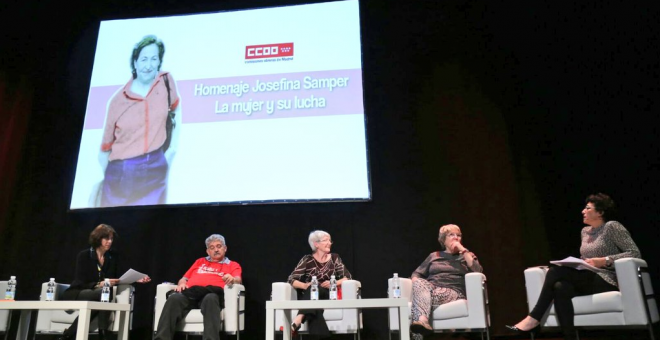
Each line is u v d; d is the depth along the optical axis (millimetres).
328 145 4008
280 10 4402
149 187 4043
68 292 3268
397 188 3930
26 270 4027
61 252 4039
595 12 3900
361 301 2473
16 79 4492
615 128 3662
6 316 3314
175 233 3973
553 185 3789
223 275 3557
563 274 2859
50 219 4125
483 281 3100
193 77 4297
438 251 3666
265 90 4195
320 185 3928
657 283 3354
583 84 3857
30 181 4230
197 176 4031
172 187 4023
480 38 4207
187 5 4613
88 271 3400
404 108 4109
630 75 3648
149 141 4156
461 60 4180
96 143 4203
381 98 4156
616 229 2938
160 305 3412
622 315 2666
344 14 4328
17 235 4109
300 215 3922
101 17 4613
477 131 3992
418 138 4027
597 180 3672
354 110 4070
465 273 3350
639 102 3578
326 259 3592
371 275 3770
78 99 4410
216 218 3977
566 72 3939
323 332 3182
